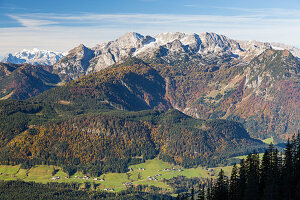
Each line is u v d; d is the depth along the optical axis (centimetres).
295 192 17888
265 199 17950
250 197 18888
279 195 18112
